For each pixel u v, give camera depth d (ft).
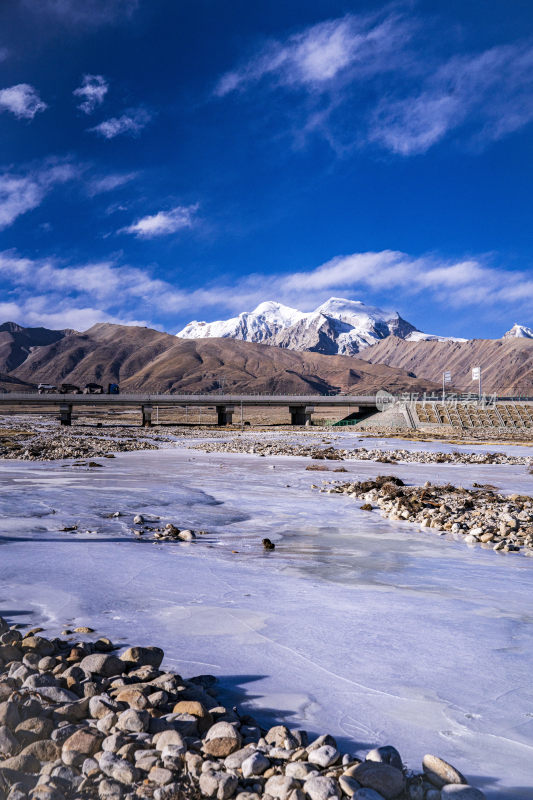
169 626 23.68
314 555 40.24
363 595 29.40
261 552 41.01
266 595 28.94
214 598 28.17
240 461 131.75
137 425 461.37
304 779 11.94
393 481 89.40
